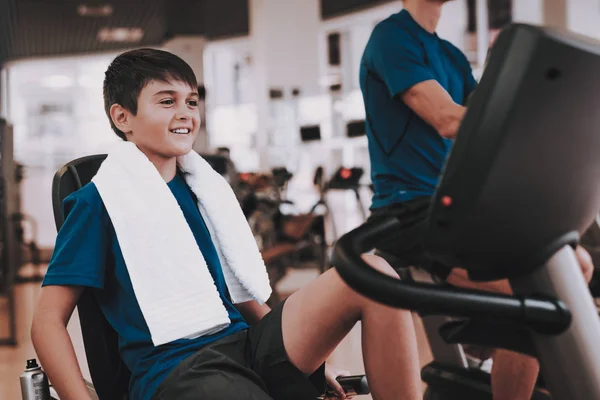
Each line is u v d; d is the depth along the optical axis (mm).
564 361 824
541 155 761
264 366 1292
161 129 1389
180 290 1318
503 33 746
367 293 758
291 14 11672
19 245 6789
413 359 1194
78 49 16453
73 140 14328
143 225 1315
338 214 9758
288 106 11688
